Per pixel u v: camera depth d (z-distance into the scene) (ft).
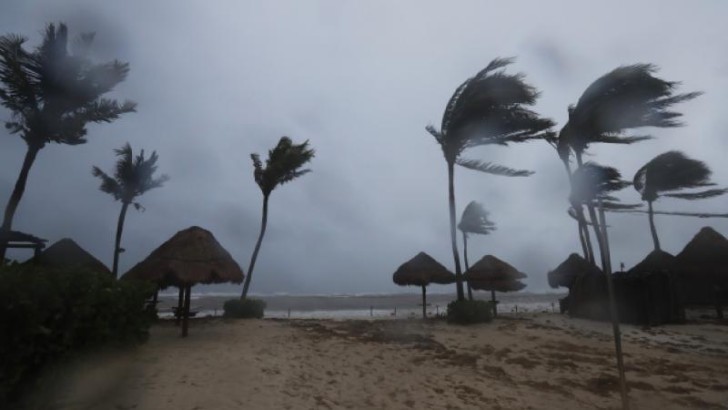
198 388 19.53
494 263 63.93
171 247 34.60
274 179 67.92
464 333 42.09
